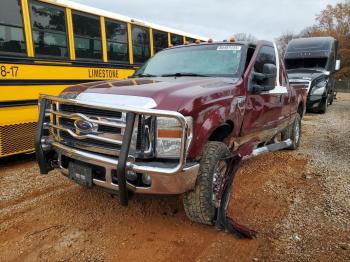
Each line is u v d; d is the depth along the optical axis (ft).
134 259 11.14
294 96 23.13
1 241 12.10
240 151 14.67
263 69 16.39
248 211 14.56
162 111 10.59
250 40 18.37
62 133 13.34
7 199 15.66
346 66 156.46
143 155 11.15
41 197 15.88
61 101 12.69
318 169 20.49
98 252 11.51
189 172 11.39
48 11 22.71
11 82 20.42
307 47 56.49
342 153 24.70
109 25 27.53
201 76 15.97
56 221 13.55
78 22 24.86
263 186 17.60
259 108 16.83
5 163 21.95
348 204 15.23
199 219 12.71
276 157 23.44
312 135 32.50
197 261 11.07
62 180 18.17
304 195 16.38
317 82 50.72
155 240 12.26
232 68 16.07
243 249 11.75
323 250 11.69
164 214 14.21
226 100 13.58
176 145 11.06
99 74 26.66
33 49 21.72
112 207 14.78
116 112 11.50
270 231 12.92
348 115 51.31
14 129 20.92
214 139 14.30
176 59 18.03
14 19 20.63
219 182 13.03
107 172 11.68
